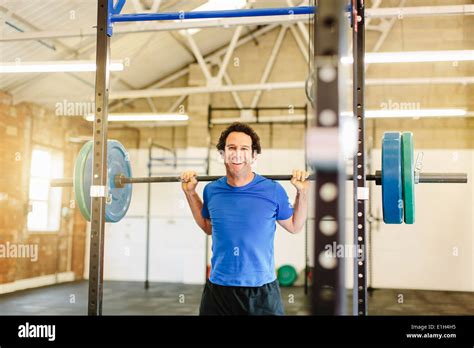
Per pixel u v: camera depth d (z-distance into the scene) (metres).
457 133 7.57
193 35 7.29
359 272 1.98
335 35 0.74
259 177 2.07
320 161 0.72
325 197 0.71
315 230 0.72
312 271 0.72
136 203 8.49
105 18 2.22
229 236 1.96
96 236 2.11
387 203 2.24
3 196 6.77
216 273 1.97
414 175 2.39
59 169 7.98
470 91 7.57
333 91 0.73
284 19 5.25
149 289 7.29
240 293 1.92
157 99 8.52
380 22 7.57
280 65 8.15
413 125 7.68
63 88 7.20
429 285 7.54
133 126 8.55
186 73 8.45
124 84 8.05
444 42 7.56
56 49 6.18
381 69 7.79
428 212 7.61
